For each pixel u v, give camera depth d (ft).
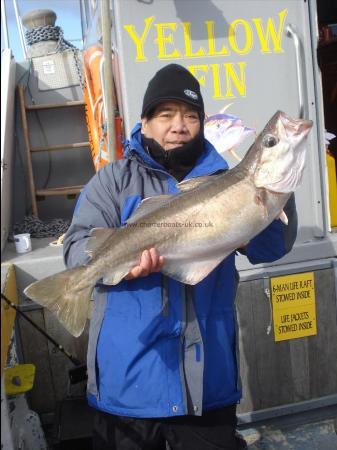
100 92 10.45
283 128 5.34
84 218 5.89
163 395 5.65
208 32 8.51
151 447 6.03
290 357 9.14
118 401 5.76
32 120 13.32
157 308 5.66
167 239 5.50
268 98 8.86
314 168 9.09
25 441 7.23
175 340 5.72
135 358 5.64
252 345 8.96
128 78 8.38
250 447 8.85
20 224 11.41
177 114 6.04
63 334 8.64
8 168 11.23
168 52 8.43
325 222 9.29
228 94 8.72
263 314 8.94
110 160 8.68
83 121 13.48
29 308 8.49
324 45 12.13
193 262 5.62
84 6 14.53
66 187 12.87
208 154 6.33
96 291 6.02
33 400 8.73
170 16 8.37
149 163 6.09
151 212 5.53
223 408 6.14
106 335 5.77
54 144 13.43
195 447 5.96
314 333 9.20
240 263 8.87
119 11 8.23
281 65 8.84
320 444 8.88
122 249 5.39
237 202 5.50
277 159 5.36
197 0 8.41
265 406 9.14
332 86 12.77
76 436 7.48
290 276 8.95
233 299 6.24
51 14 14.19
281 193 5.45
